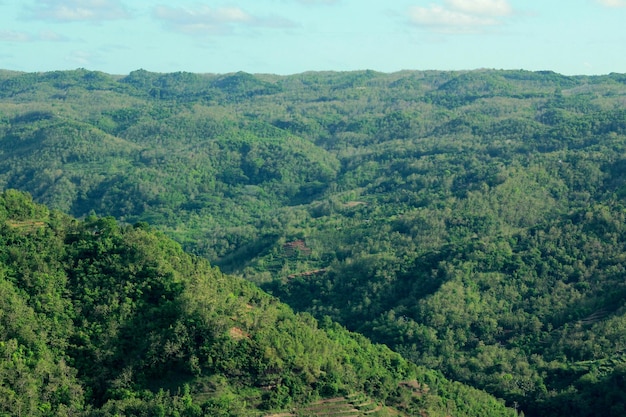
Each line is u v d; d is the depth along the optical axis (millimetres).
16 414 135000
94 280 164375
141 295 163000
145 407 140125
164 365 151750
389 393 169625
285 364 157375
